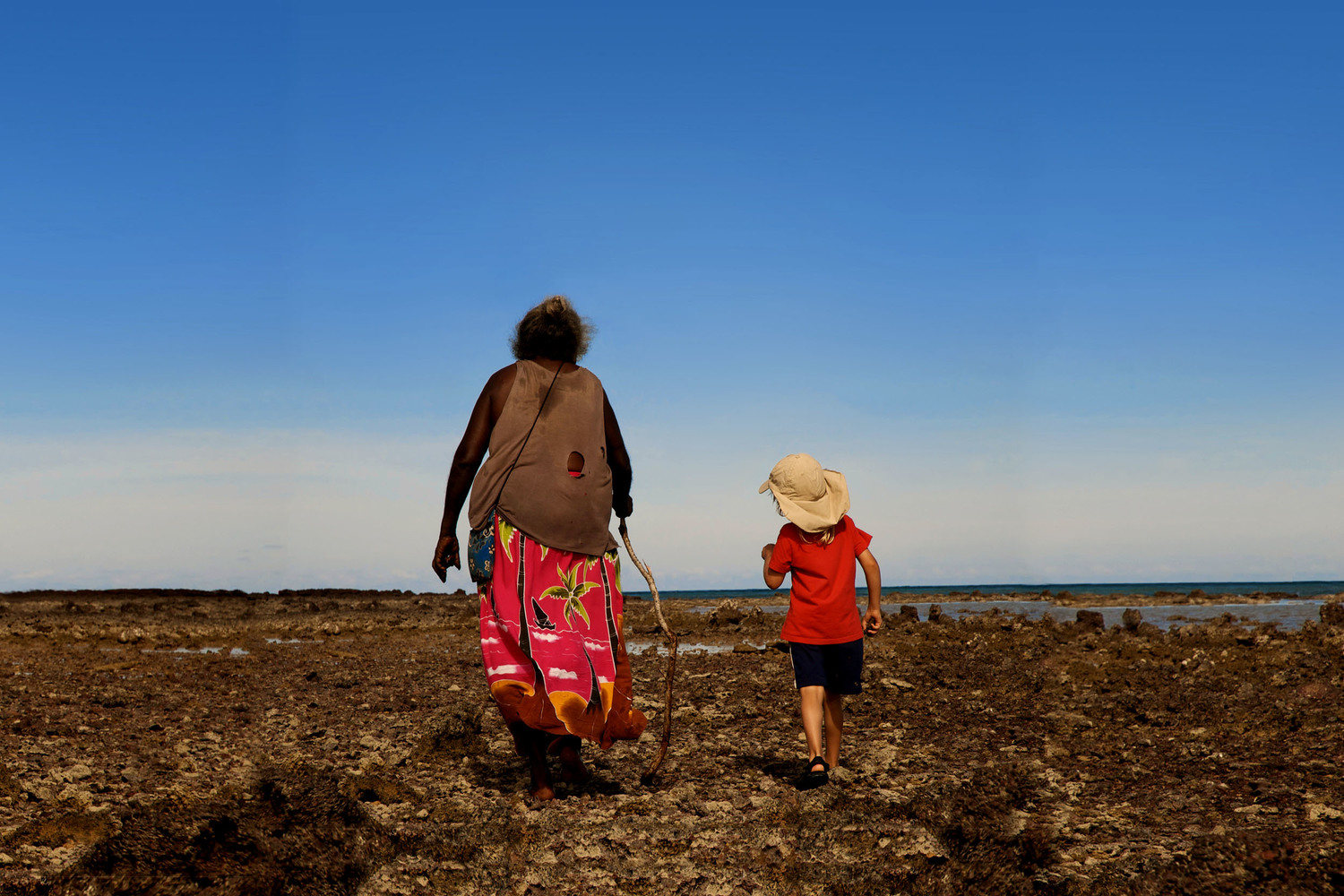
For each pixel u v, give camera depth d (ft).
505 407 16.60
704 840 14.10
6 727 22.98
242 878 12.01
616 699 16.34
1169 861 12.76
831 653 18.25
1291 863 11.98
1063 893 12.09
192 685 32.04
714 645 46.50
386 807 15.89
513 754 20.85
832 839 13.70
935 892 12.02
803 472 18.03
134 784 17.43
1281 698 25.49
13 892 11.57
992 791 15.19
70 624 66.23
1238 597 97.86
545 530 16.21
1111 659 36.32
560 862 13.20
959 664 33.40
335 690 30.89
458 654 43.83
